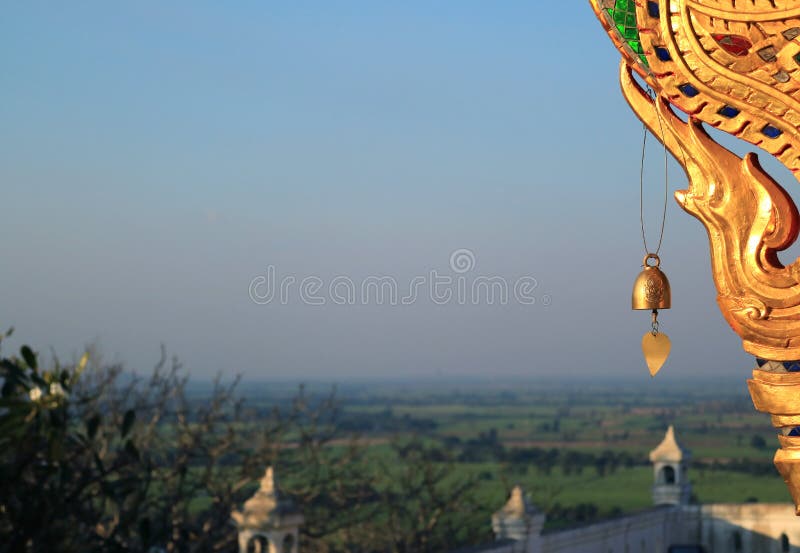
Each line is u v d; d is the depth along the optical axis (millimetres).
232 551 11461
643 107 2379
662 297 2641
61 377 4449
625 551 11219
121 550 5000
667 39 2266
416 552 14984
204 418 12117
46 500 4602
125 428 5070
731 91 2229
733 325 2246
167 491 9914
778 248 2213
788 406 2168
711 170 2273
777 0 2160
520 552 9086
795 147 2213
